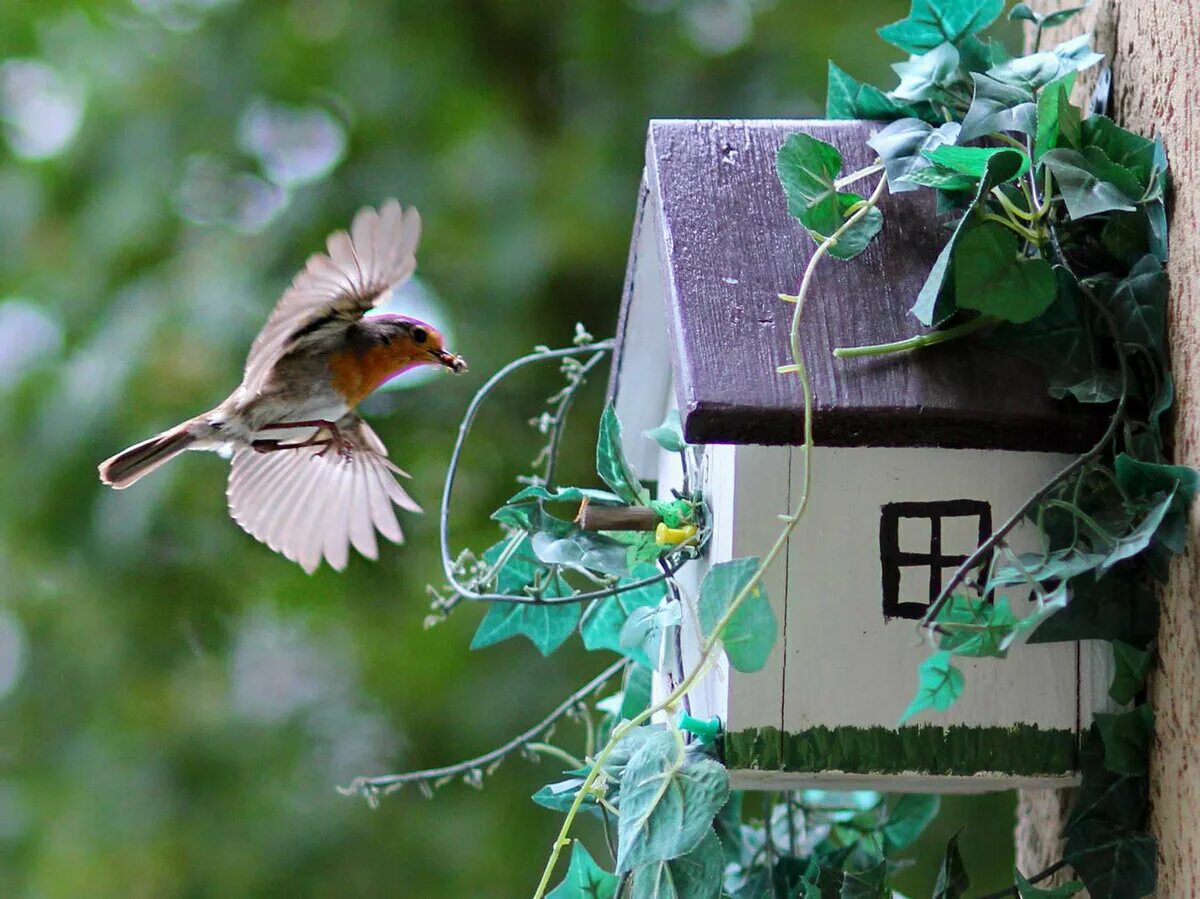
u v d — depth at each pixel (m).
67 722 11.30
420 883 10.85
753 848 6.54
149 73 11.60
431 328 6.79
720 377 4.79
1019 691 4.97
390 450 10.95
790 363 4.86
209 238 11.17
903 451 4.92
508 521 5.42
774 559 4.89
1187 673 4.74
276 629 11.52
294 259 10.88
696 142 5.63
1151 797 4.95
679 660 5.38
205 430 6.74
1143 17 5.26
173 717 11.34
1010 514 4.92
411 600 11.28
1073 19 5.92
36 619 11.14
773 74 11.52
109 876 10.88
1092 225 5.12
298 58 11.60
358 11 11.77
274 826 11.04
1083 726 5.00
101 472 6.64
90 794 11.10
